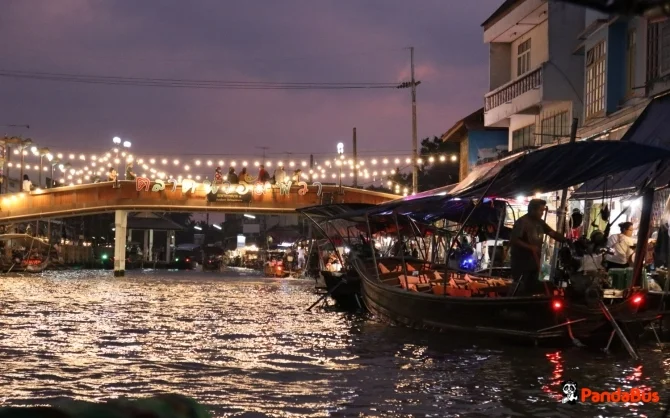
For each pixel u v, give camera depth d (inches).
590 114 978.1
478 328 591.5
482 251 1122.7
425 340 627.2
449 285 711.7
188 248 4082.2
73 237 3577.8
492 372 469.1
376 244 1258.6
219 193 1878.7
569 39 1110.4
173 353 557.3
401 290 681.0
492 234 919.7
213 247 3809.1
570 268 577.0
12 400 391.2
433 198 676.1
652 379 438.6
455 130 1612.9
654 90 806.5
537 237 583.5
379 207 750.5
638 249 573.9
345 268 1030.4
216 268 3019.2
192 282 1765.5
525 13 1179.3
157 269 3068.4
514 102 1232.8
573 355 534.6
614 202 847.1
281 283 1736.0
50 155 1701.5
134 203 1911.9
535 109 1210.0
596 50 959.6
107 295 1228.5
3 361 515.2
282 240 3171.8
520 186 604.7
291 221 3973.9
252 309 967.6
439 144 2249.0
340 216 779.4
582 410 366.9
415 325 682.8
